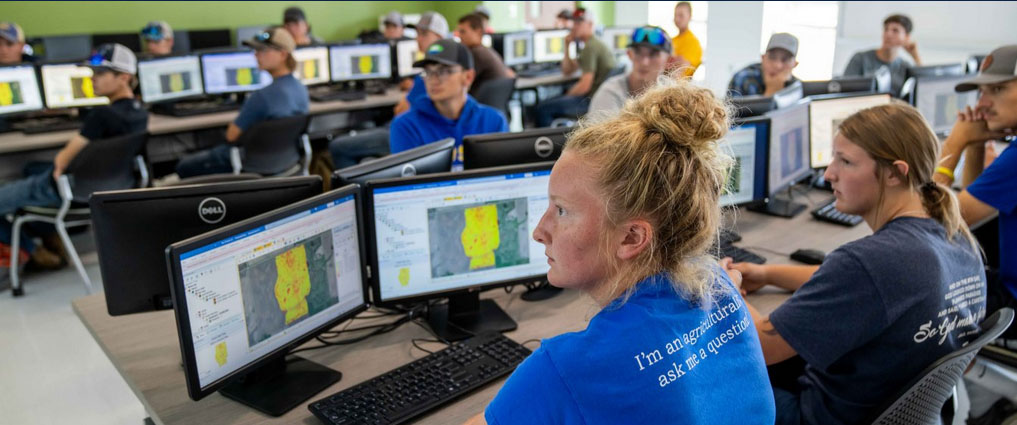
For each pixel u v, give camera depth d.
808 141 2.90
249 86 5.36
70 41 6.25
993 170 2.11
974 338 1.52
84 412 2.61
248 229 1.39
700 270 0.95
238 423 1.42
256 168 4.10
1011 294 2.16
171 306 1.68
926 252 1.39
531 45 7.11
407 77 6.27
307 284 1.56
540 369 0.91
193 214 1.63
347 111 5.61
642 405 0.88
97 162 3.46
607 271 0.93
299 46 5.50
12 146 3.84
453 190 1.73
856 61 5.02
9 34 4.94
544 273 1.88
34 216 3.50
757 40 7.40
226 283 1.38
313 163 4.95
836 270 1.42
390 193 1.67
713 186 0.91
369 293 1.75
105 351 1.73
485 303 1.95
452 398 1.48
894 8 6.06
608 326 0.91
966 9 5.57
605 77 6.11
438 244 1.75
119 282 1.63
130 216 1.59
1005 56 2.35
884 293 1.37
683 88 0.92
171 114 4.77
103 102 4.64
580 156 0.90
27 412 2.61
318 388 1.53
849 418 1.48
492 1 8.63
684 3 6.11
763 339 1.47
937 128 3.62
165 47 5.88
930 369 1.33
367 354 1.70
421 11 9.03
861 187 1.56
